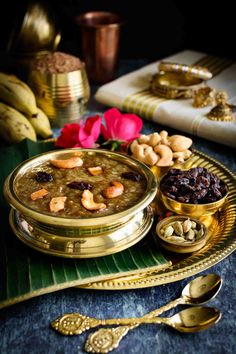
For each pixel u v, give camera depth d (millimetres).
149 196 484
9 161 656
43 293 438
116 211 474
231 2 1004
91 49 931
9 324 436
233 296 467
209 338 423
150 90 879
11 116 715
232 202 581
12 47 895
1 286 445
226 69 974
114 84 896
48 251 473
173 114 788
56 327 428
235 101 826
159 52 1124
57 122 804
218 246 502
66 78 765
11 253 491
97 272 461
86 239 472
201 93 806
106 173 537
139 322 432
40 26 880
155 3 1058
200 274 496
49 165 551
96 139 669
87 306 456
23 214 463
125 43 1118
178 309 453
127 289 469
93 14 972
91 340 415
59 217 453
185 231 518
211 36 1069
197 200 546
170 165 610
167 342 419
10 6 893
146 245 510
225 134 737
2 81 729
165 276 465
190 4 1041
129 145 651
